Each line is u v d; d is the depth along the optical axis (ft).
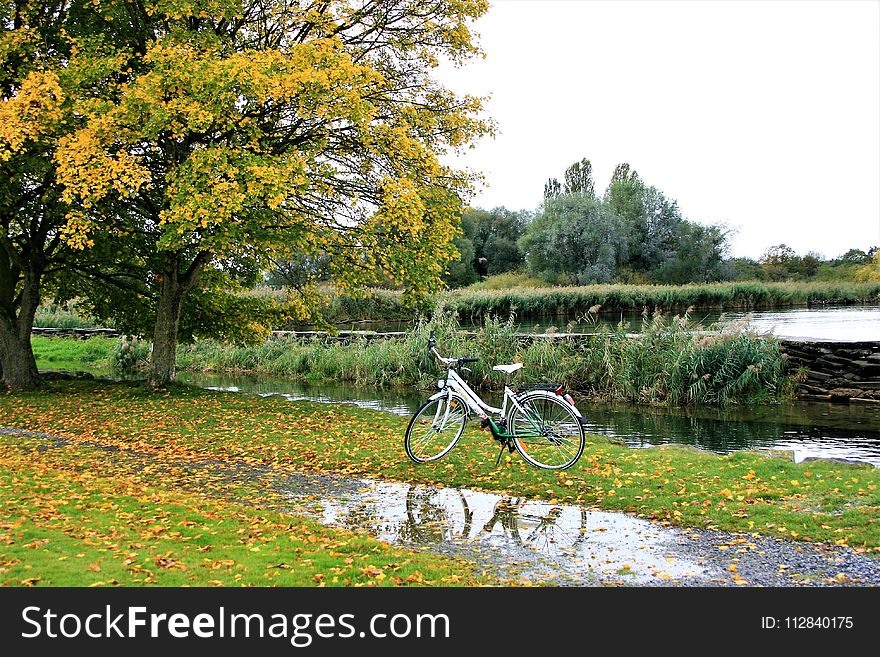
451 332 68.28
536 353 61.21
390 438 34.40
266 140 43.83
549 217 212.23
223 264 54.65
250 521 21.56
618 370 57.52
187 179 37.50
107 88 41.63
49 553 17.39
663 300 143.95
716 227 216.33
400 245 46.06
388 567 17.53
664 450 31.42
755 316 115.65
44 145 41.98
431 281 46.24
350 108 38.81
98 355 95.55
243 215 40.96
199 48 40.34
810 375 55.42
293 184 39.11
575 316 135.03
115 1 43.45
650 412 50.65
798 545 18.98
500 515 22.77
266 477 28.17
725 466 27.40
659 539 20.01
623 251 214.90
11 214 47.37
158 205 46.50
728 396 53.52
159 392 49.34
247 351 84.07
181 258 54.19
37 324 122.21
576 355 60.59
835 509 21.61
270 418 40.11
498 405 52.44
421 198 45.80
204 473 28.81
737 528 20.53
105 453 32.89
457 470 28.30
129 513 21.88
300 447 32.99
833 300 153.48
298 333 93.25
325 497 25.16
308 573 16.89
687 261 213.87
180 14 40.19
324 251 48.98
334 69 37.52
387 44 47.42
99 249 49.14
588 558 18.58
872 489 23.15
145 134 37.60
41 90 38.40
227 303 59.06
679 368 54.60
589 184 277.03
